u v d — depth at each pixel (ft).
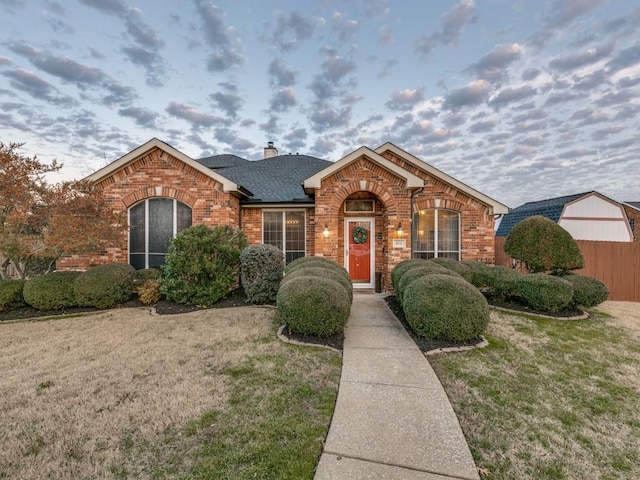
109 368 16.60
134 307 30.53
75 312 28.81
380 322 25.23
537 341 20.62
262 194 43.27
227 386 14.51
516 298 30.04
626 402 13.55
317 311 20.35
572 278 29.35
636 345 20.22
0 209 26.71
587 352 18.98
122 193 36.65
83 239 28.53
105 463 9.64
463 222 39.32
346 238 41.14
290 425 11.49
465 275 30.60
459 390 14.35
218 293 30.76
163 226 37.11
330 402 13.16
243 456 9.89
